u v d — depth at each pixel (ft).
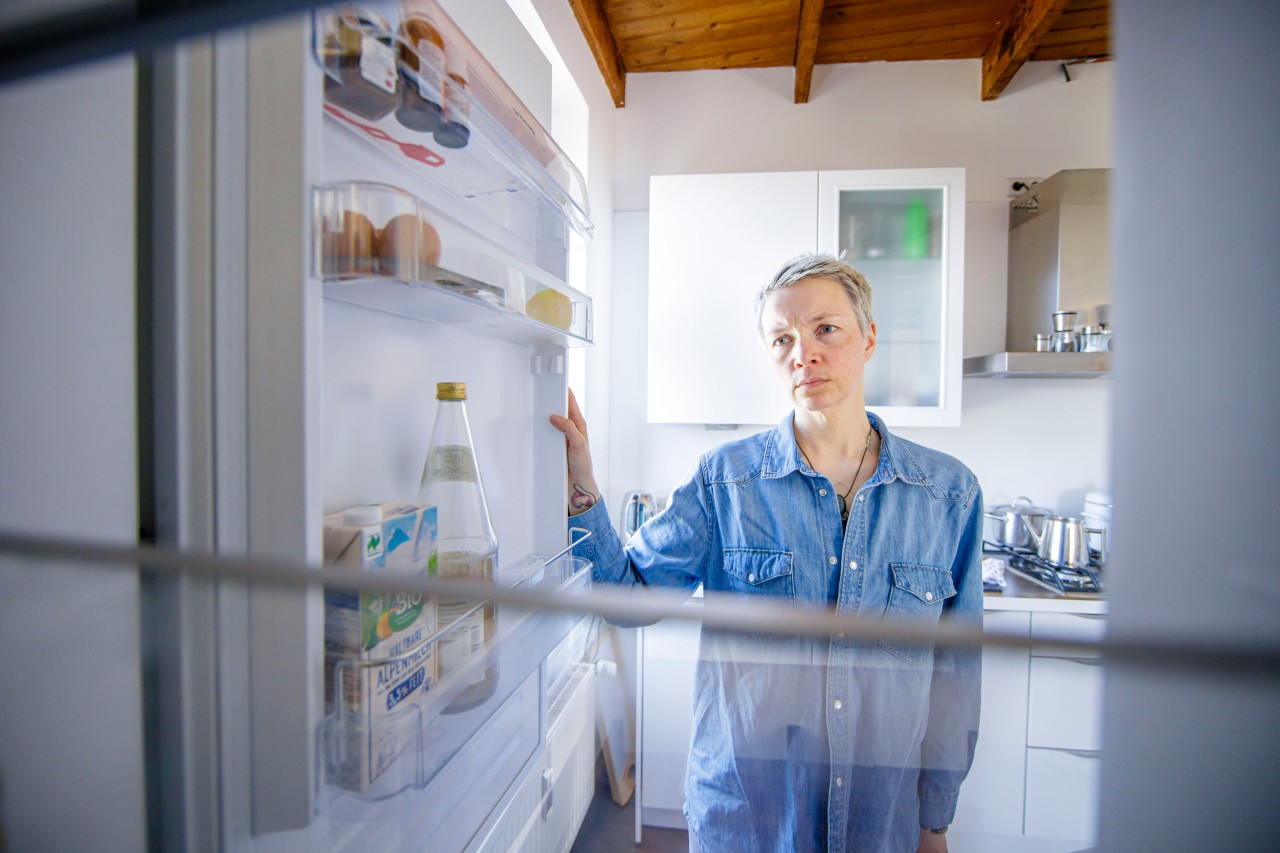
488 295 1.65
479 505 1.81
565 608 0.73
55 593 0.97
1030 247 6.31
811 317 2.85
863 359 3.00
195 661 1.06
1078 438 6.65
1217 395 0.78
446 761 1.44
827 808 1.46
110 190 1.04
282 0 0.73
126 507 1.05
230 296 1.10
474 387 2.22
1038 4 5.53
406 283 1.26
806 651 1.44
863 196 6.14
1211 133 0.80
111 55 0.79
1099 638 0.67
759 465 3.04
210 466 1.08
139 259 1.09
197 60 1.09
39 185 0.96
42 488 0.96
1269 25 0.75
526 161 2.05
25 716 0.96
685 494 3.16
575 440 2.78
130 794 1.03
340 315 1.53
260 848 1.12
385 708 1.28
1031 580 5.38
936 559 2.81
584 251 6.04
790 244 6.01
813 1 5.39
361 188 1.17
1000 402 6.73
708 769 1.55
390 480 1.72
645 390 7.18
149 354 1.09
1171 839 0.64
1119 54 0.87
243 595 1.09
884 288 6.13
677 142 7.09
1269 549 0.71
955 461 3.03
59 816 0.98
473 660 1.58
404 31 1.44
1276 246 0.74
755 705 1.47
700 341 6.14
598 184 6.33
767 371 6.06
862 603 2.73
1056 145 6.65
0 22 0.76
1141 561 0.79
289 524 1.10
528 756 1.93
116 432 1.05
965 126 6.77
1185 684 0.64
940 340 5.93
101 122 1.03
